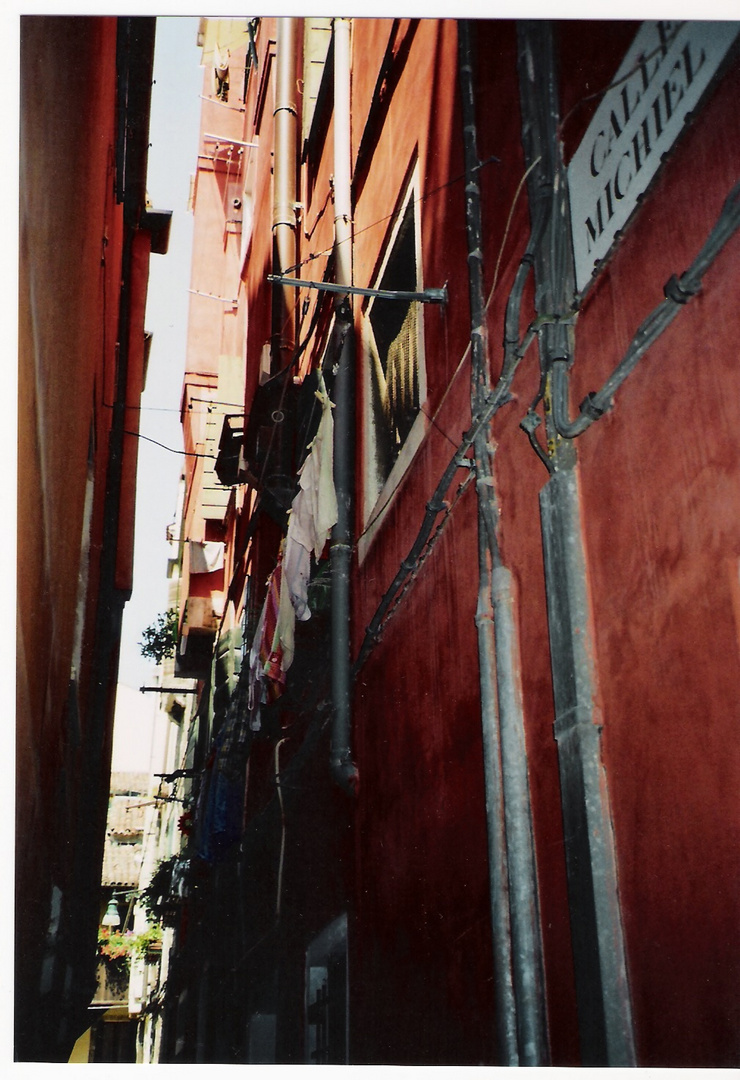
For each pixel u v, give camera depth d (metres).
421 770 8.21
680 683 4.54
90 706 16.39
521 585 6.38
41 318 6.29
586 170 5.88
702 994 4.18
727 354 4.34
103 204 12.34
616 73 5.61
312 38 17.72
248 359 21.33
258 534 16.47
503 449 6.83
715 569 4.34
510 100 7.27
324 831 11.55
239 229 27.69
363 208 12.19
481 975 6.54
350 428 11.34
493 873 6.17
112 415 17.19
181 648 24.38
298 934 12.33
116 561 17.22
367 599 10.63
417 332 9.61
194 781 22.50
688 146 4.80
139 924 33.00
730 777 4.14
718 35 4.61
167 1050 27.27
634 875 4.78
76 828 15.15
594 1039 4.78
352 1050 9.62
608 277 5.48
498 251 7.36
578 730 5.21
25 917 8.20
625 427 5.20
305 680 13.31
